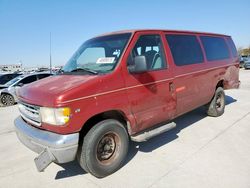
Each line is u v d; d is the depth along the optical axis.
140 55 3.51
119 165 3.56
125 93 3.45
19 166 3.89
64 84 3.22
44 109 3.01
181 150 4.19
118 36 3.95
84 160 3.23
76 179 3.42
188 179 3.24
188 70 4.65
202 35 5.52
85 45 4.46
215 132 5.05
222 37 6.43
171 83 4.21
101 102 3.17
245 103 7.95
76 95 2.95
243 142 4.45
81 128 3.02
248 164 3.58
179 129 5.34
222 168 3.49
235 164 3.59
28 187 3.27
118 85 3.37
